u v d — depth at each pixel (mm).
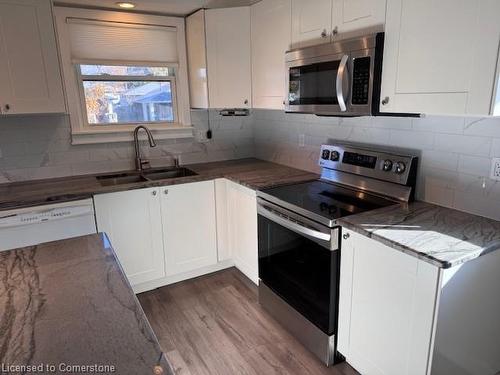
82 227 2414
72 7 2658
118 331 912
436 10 1469
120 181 2979
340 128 2549
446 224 1701
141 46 2949
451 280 1402
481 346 1664
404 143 2115
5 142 2648
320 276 1941
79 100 2867
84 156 2939
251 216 2598
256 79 2748
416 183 2076
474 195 1812
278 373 1987
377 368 1742
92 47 2787
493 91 1326
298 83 2260
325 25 2045
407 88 1637
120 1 2586
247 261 2775
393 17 1648
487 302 1592
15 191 2424
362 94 1820
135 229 2611
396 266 1543
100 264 1298
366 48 1754
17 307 1026
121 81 3006
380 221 1756
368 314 1738
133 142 3100
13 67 2275
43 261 1322
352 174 2393
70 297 1078
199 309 2580
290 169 3008
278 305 2377
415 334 1513
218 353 2146
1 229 2184
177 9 2824
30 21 2271
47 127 2766
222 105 2916
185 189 2744
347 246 1790
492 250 1464
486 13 1305
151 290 2830
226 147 3496
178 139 3273
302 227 1988
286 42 2375
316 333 2055
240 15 2721
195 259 2916
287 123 3076
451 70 1449
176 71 3168
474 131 1766
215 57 2828
